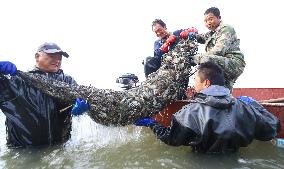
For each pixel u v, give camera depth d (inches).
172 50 197.9
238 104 146.9
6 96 161.5
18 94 164.1
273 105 163.8
